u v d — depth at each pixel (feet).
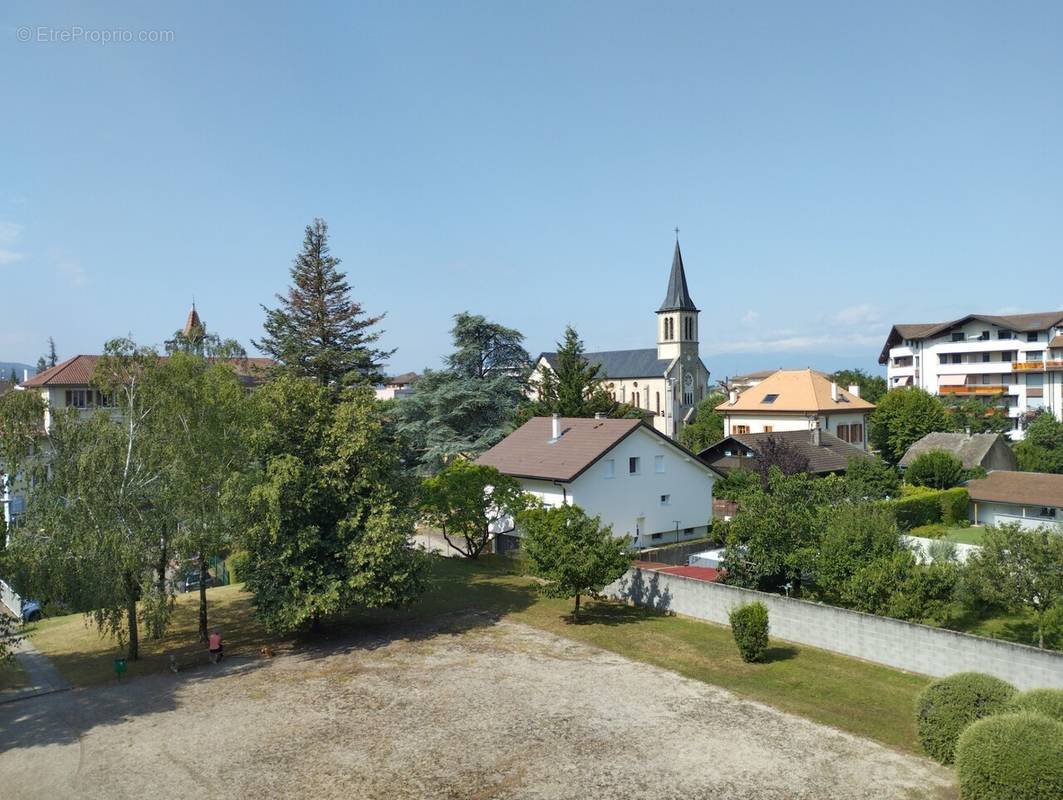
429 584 84.74
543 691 60.49
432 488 112.57
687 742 50.26
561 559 80.38
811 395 225.15
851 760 47.39
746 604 71.82
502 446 137.28
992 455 168.45
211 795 44.73
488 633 77.87
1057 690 44.78
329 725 54.54
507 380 162.50
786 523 84.74
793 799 42.57
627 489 123.13
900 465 176.96
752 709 56.08
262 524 71.46
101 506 65.57
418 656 70.59
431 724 54.13
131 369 71.46
